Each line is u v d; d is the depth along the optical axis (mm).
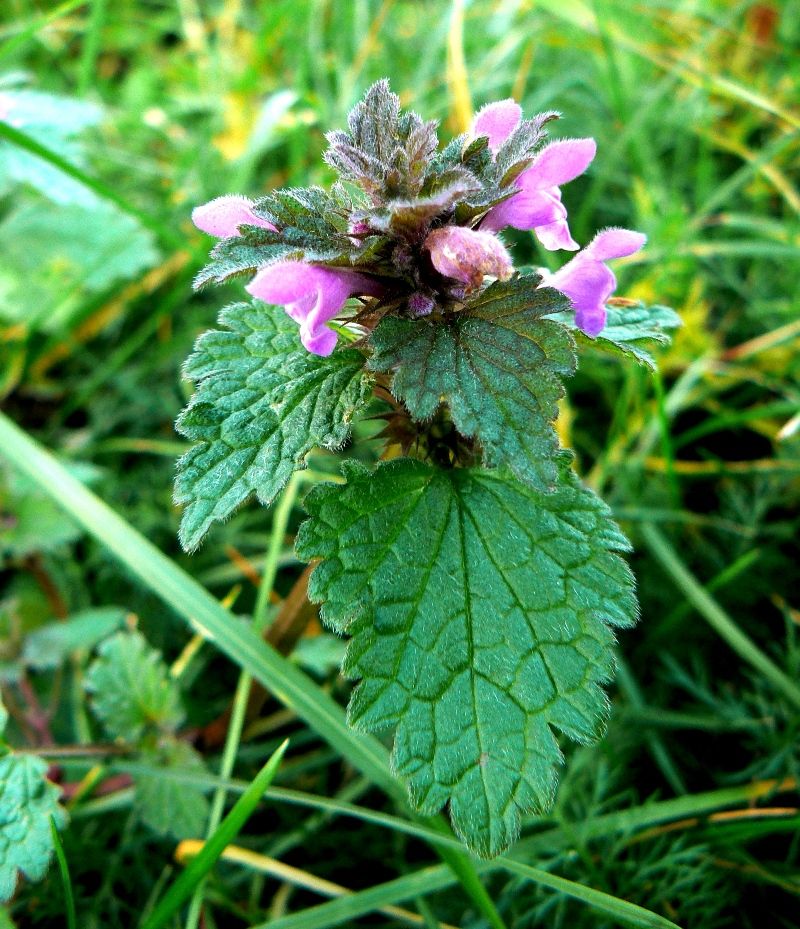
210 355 56
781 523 94
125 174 132
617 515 92
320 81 131
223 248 50
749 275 117
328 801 65
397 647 51
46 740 83
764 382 103
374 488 55
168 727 76
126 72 156
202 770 75
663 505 97
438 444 58
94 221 118
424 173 51
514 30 139
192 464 52
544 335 49
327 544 53
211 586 99
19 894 70
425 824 67
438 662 51
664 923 58
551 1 124
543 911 66
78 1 100
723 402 108
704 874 68
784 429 89
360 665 51
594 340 57
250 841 78
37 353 115
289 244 50
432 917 67
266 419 53
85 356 117
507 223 55
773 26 142
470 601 53
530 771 49
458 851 61
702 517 97
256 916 74
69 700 92
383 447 63
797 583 92
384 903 65
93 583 101
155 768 70
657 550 89
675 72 118
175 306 121
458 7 111
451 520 55
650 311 67
